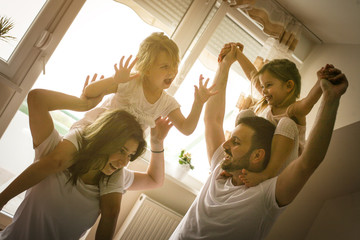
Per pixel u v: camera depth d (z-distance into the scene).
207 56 2.33
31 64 1.93
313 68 2.46
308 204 2.15
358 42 2.13
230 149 1.57
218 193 1.56
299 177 1.37
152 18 2.13
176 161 2.48
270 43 2.32
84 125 1.60
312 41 2.54
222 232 1.43
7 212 2.01
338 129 2.00
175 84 2.17
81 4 1.94
